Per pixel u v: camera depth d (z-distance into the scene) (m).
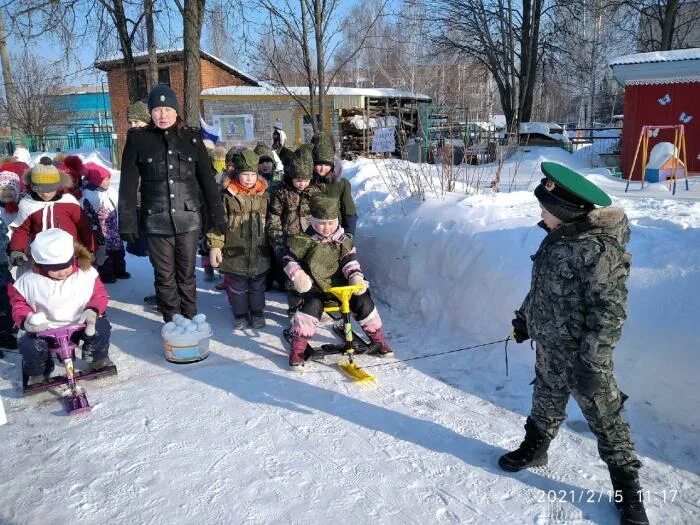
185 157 4.87
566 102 49.28
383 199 6.71
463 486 2.99
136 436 3.50
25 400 4.00
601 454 2.75
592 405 2.66
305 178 5.25
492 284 4.58
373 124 18.88
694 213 5.50
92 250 4.92
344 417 3.69
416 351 4.67
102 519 2.78
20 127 26.53
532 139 20.78
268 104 21.39
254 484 3.02
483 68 25.64
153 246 5.00
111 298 6.36
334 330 5.16
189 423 3.65
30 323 3.75
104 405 3.91
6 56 23.02
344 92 18.97
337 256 4.46
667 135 12.67
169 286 5.11
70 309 3.94
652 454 3.18
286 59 10.87
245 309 5.34
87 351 4.23
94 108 40.91
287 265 4.37
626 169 13.30
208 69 23.69
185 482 3.05
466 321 4.76
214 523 2.74
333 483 3.03
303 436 3.47
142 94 13.30
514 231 4.84
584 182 2.65
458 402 3.85
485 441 3.40
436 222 5.52
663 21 23.56
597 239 2.58
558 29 25.45
